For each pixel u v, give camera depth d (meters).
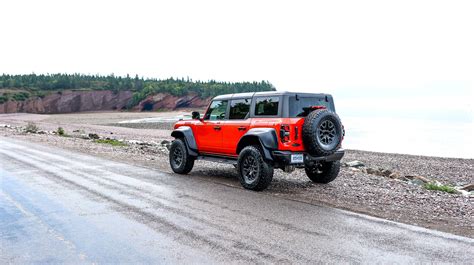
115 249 4.41
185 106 177.75
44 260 4.09
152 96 178.25
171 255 4.21
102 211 6.15
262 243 4.61
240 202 6.85
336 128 7.81
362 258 4.15
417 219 5.97
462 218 6.18
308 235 4.94
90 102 184.38
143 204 6.64
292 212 6.15
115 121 77.94
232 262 4.00
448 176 16.61
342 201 7.14
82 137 27.61
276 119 7.74
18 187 8.19
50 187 8.20
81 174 10.05
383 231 5.17
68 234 4.96
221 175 10.23
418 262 4.07
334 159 8.16
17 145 19.11
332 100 8.52
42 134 30.38
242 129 8.39
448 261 4.11
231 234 4.96
